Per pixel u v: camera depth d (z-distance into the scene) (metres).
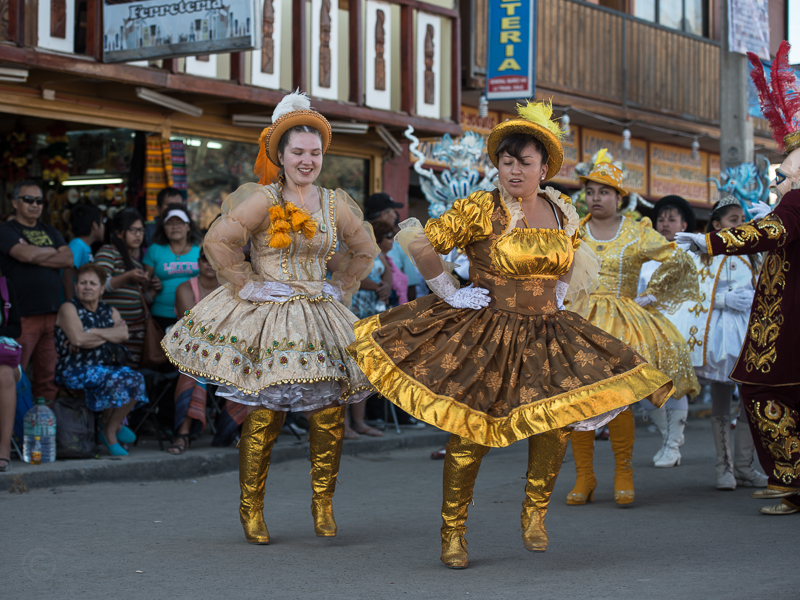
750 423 5.71
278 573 4.11
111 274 7.91
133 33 8.20
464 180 9.71
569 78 15.76
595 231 6.32
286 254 4.70
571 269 4.52
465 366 4.11
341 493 6.46
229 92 9.57
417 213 15.09
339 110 10.70
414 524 5.31
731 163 12.27
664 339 6.12
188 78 9.23
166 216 8.19
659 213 8.27
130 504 5.84
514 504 6.01
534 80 13.07
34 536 4.80
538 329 4.25
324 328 4.63
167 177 9.82
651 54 17.41
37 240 7.13
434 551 4.60
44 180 10.10
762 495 6.17
